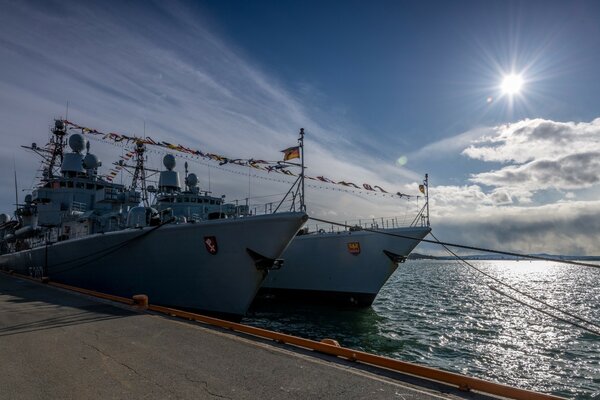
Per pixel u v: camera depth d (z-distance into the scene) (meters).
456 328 16.98
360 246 19.81
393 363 5.34
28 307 10.29
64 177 23.73
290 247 22.59
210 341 6.77
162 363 5.54
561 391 9.86
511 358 12.53
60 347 6.37
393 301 26.14
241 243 12.62
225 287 13.16
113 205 23.39
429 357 12.48
